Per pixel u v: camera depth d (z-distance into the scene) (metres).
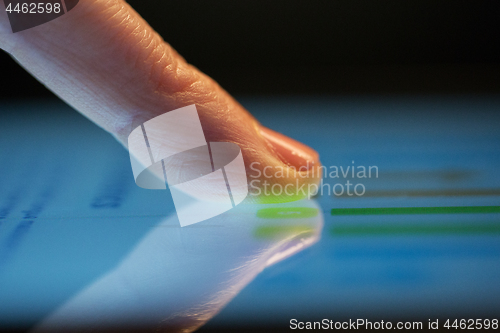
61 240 0.16
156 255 0.16
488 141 0.20
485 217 0.17
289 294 0.15
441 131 0.21
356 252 0.16
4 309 0.14
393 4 0.35
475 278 0.15
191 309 0.14
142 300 0.15
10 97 0.29
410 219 0.17
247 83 0.29
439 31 0.35
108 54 0.17
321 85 0.29
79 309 0.14
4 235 0.16
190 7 0.35
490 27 0.35
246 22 0.36
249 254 0.15
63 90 0.17
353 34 0.36
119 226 0.16
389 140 0.21
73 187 0.18
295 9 0.35
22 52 0.16
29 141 0.21
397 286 0.15
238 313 0.14
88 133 0.22
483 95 0.26
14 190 0.18
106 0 0.17
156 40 0.17
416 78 0.31
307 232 0.16
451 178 0.18
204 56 0.36
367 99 0.25
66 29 0.16
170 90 0.17
